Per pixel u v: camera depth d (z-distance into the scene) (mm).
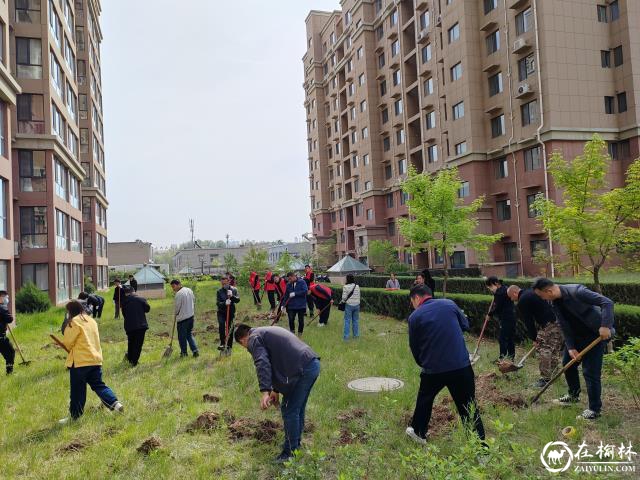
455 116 30766
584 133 24234
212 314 18656
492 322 10336
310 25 60906
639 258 10188
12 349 9023
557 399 5785
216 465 4445
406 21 40125
